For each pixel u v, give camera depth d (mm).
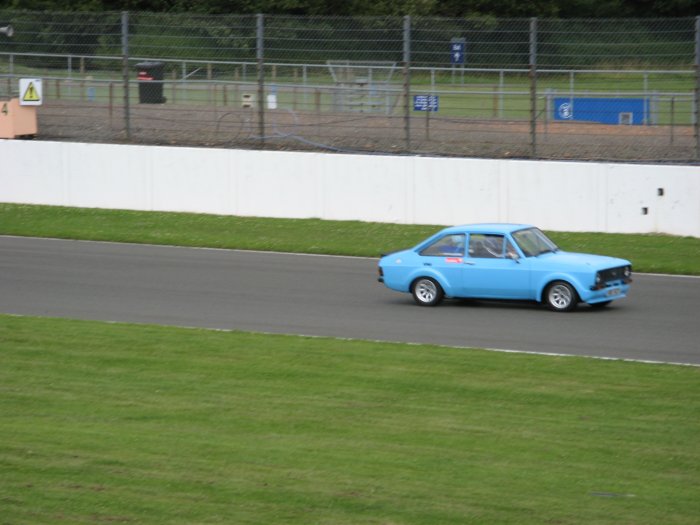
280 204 49594
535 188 45500
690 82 50500
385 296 34094
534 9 93625
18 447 18328
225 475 16891
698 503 15781
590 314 30844
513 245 31859
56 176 53094
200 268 39219
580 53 51406
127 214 50781
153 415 20531
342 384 22797
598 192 44656
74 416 20469
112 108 58688
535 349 26375
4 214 51062
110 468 17219
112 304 32812
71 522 14977
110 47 59406
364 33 55000
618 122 55375
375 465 17422
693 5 99812
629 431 19359
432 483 16562
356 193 48406
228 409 20922
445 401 21469
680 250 41094
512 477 16859
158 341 27078
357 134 53938
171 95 62094
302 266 39656
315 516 15180
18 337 27531
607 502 15781
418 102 52312
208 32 57156
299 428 19609
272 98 56969
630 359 25234
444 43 52531
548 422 19969
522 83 53375
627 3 100250
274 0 90562
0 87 61969
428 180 47125
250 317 30750
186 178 50969
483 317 30609
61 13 59688
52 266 39656
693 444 18562
